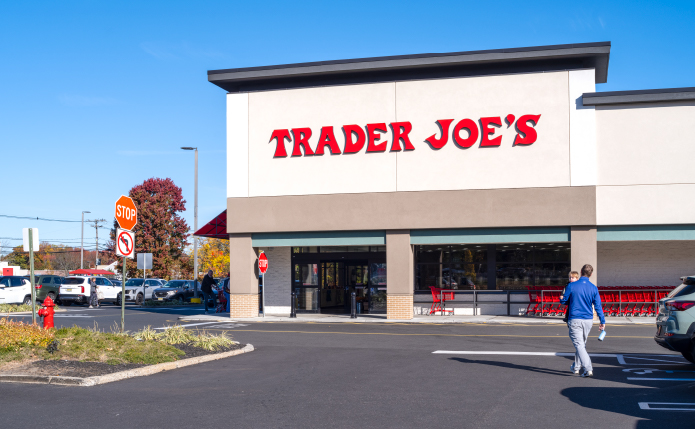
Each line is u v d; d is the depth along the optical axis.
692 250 24.34
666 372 10.96
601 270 24.91
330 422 7.38
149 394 9.12
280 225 24.23
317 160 24.03
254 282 24.81
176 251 59.97
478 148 22.66
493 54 22.59
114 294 39.97
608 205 21.61
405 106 23.34
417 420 7.46
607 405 8.27
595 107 21.89
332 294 26.42
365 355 13.52
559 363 12.15
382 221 23.36
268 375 10.89
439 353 13.78
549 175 22.06
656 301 22.58
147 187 60.75
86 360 11.34
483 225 22.48
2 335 11.69
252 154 24.64
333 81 24.70
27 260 90.25
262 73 24.34
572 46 22.05
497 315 24.83
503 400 8.59
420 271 25.95
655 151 21.48
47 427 7.14
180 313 27.98
